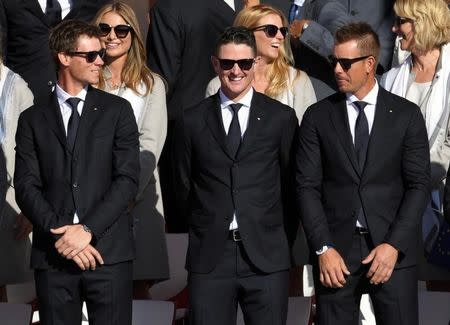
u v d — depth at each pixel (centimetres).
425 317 2664
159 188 2897
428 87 2805
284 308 2448
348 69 2402
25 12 3109
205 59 3142
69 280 2416
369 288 2417
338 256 2383
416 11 2770
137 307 2642
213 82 2858
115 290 2427
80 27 2469
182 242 3045
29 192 2419
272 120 2458
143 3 3556
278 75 2781
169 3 3133
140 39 2862
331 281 2378
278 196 2469
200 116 2472
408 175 2409
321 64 3066
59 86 2484
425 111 2788
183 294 3091
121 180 2425
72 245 2366
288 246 2470
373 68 2430
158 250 2875
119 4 2862
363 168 2406
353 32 2406
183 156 2478
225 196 2434
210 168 2447
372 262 2366
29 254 2911
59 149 2441
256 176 2441
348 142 2409
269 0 3228
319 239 2386
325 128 2423
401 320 2397
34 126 2455
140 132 2822
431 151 2775
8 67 3136
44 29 3127
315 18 3155
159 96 2861
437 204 2752
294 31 3045
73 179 2422
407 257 2397
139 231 2856
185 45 3130
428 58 2814
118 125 2461
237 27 2477
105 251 2414
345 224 2405
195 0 3133
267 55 2784
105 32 2833
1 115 2842
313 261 2431
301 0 3188
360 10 3155
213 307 2425
